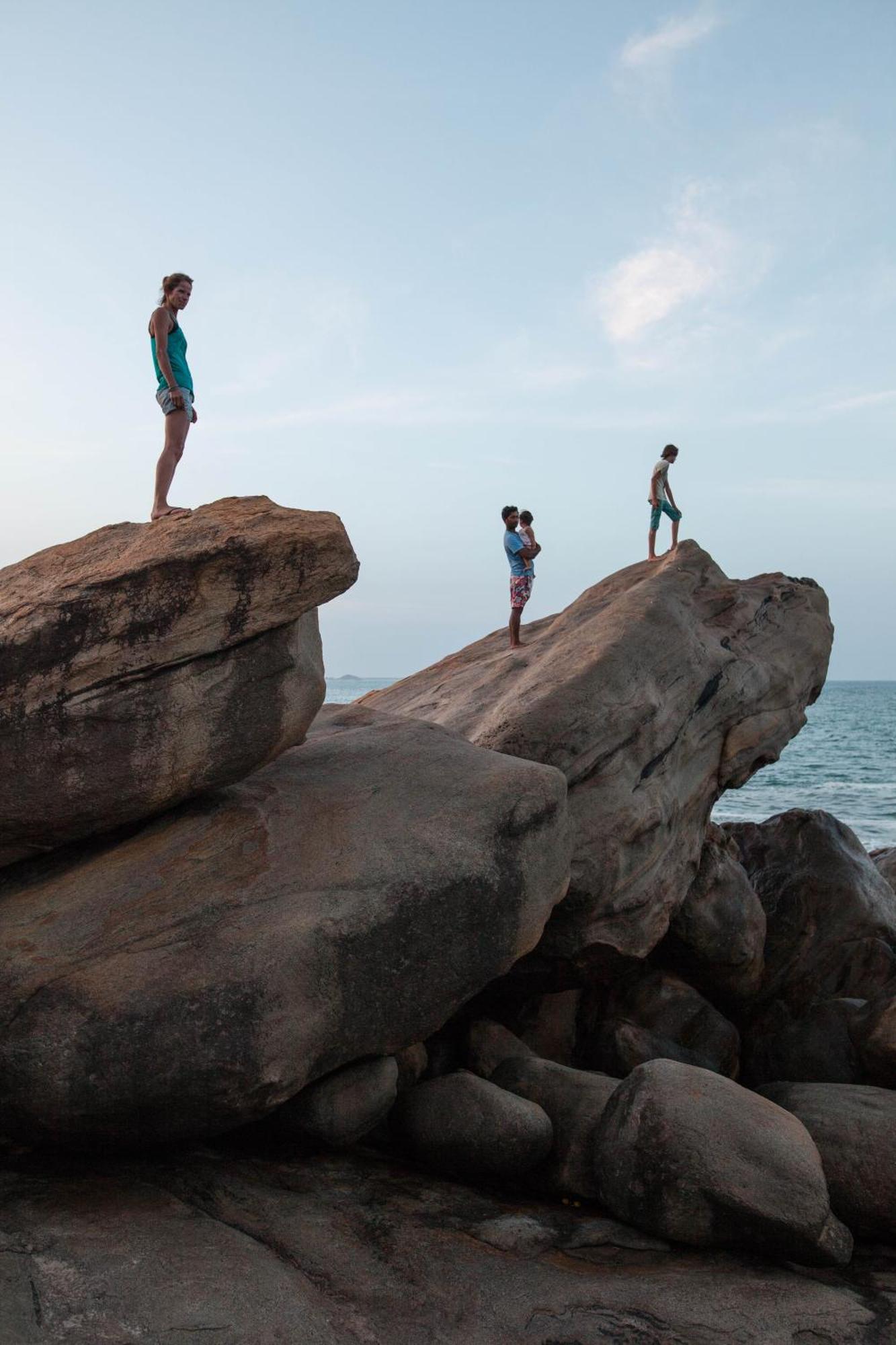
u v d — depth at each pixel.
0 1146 6.35
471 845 7.12
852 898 11.44
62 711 6.35
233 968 6.09
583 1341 5.07
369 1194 6.39
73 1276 4.95
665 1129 6.31
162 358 7.91
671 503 13.56
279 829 7.08
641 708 9.79
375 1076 6.77
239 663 6.78
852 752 63.03
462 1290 5.43
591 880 8.88
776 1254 6.08
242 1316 4.82
